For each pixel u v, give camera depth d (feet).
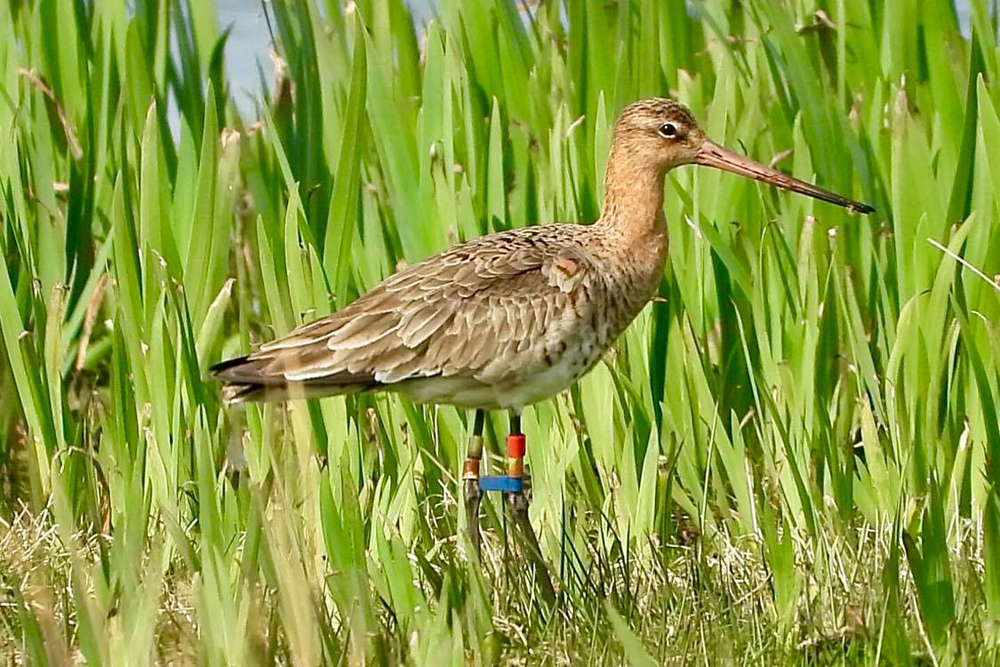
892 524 34.91
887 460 37.55
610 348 38.73
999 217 39.68
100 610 29.30
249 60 63.21
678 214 41.32
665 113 38.06
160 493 37.42
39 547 35.91
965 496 36.94
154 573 29.45
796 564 33.55
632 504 37.29
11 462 41.88
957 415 39.22
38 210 43.37
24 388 39.88
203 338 39.93
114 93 46.57
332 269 40.11
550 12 47.60
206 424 38.65
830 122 41.96
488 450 41.50
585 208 42.47
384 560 32.81
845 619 31.99
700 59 47.09
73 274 43.57
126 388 38.58
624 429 38.93
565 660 30.91
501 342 36.09
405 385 36.52
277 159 44.21
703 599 32.76
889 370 37.78
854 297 38.93
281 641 30.32
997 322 39.78
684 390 39.22
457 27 44.96
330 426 38.09
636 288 37.93
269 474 36.76
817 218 41.93
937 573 30.78
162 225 40.91
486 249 37.14
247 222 46.68
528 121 44.47
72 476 38.34
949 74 42.45
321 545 34.91
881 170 43.29
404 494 36.94
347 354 35.65
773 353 39.45
